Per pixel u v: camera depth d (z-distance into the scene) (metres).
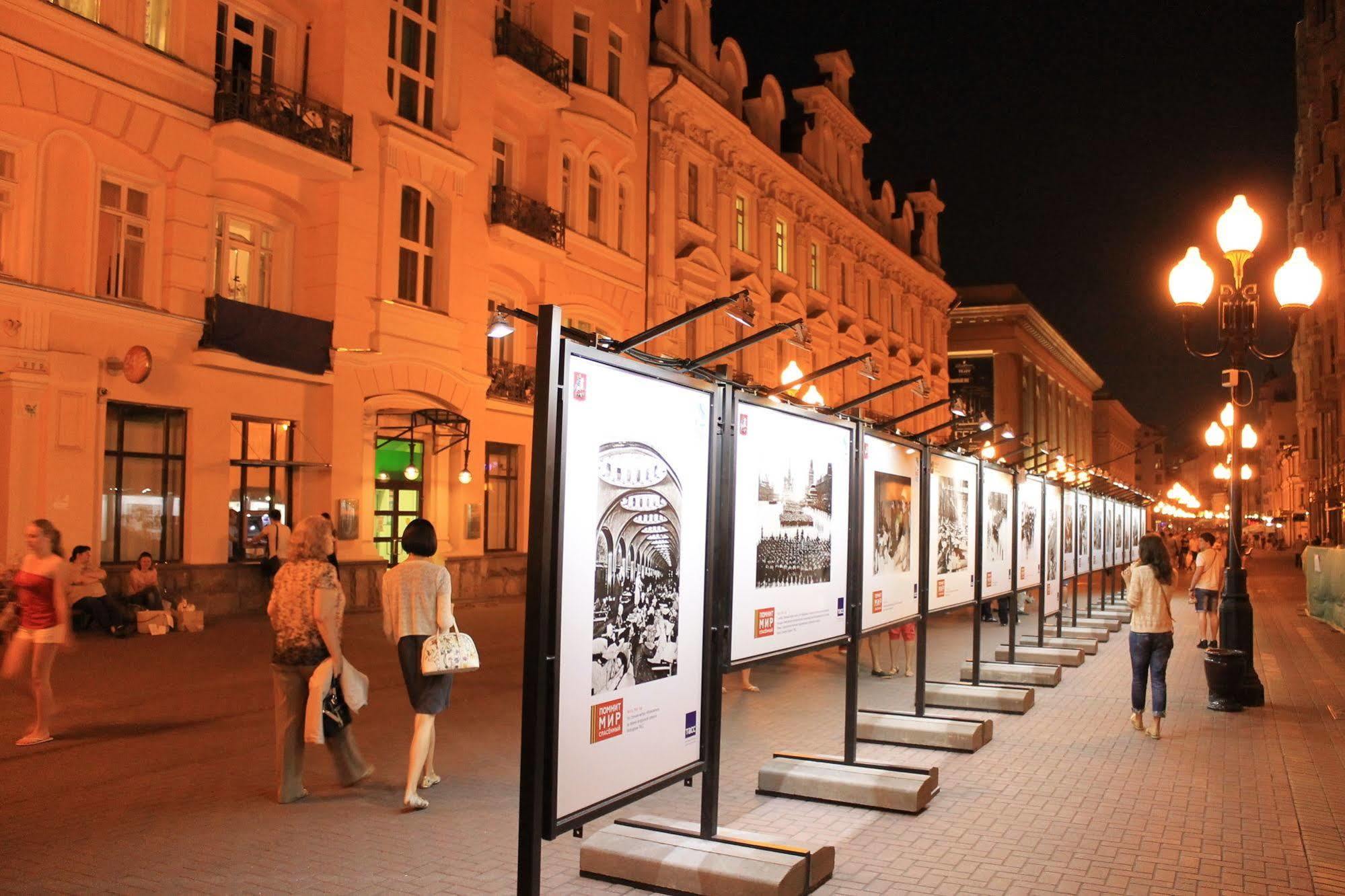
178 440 17.23
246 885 5.43
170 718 9.69
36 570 8.66
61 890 5.30
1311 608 24.44
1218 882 5.75
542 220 24.67
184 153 17.08
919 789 7.11
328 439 19.28
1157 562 9.89
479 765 8.20
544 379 4.29
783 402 6.92
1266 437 121.75
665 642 5.29
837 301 43.12
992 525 12.73
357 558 19.67
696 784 7.97
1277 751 9.16
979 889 5.61
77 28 15.45
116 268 16.28
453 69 22.42
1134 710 10.01
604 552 4.77
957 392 70.38
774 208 37.44
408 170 20.95
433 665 6.83
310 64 19.94
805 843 6.41
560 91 25.06
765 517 6.57
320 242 19.53
